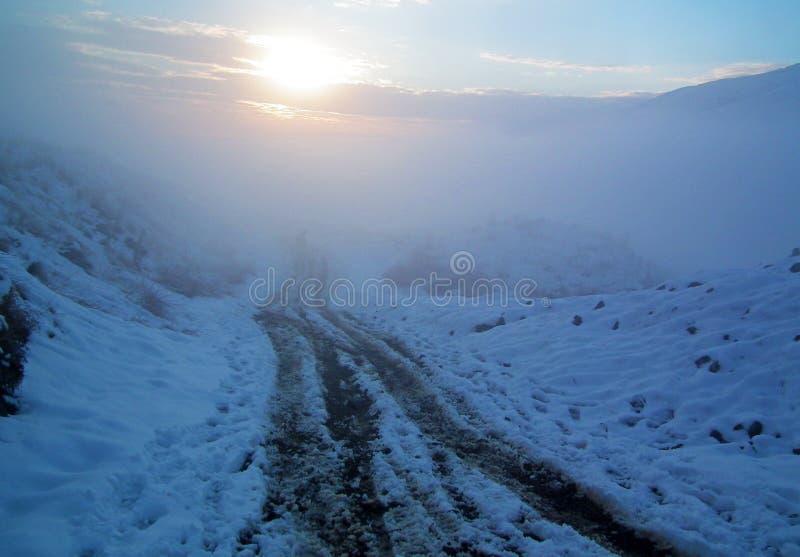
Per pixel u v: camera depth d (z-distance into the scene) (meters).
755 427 7.09
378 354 11.77
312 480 6.14
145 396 7.66
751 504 5.59
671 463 6.59
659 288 12.64
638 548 5.14
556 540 5.18
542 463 6.76
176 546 4.68
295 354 11.52
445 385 9.50
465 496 5.91
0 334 6.25
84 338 8.55
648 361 9.52
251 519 5.22
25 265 10.36
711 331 9.68
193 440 6.82
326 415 8.11
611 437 7.54
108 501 5.14
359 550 4.92
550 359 10.43
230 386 9.10
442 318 14.46
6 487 4.90
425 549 4.95
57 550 4.30
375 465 6.50
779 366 8.09
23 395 6.27
